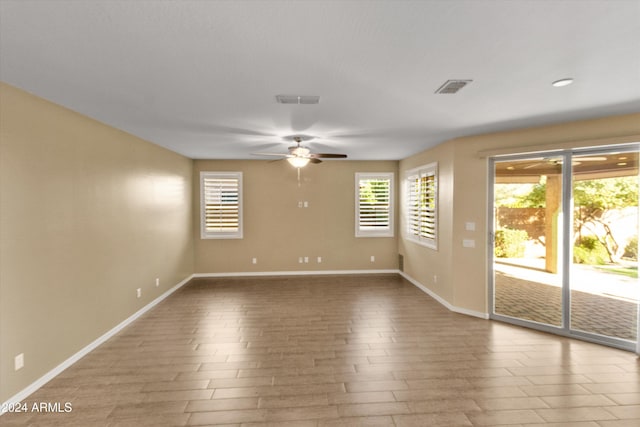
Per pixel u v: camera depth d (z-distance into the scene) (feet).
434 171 17.16
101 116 11.19
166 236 17.79
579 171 12.19
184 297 17.66
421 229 19.06
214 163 22.12
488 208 14.28
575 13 5.21
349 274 22.93
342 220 23.02
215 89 8.59
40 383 9.21
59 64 7.09
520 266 13.70
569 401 8.47
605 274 11.85
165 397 8.70
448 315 14.84
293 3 4.89
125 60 6.89
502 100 9.57
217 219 22.22
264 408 8.22
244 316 14.76
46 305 9.50
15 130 8.49
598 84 8.34
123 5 4.92
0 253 8.13
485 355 11.01
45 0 4.78
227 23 5.46
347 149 18.15
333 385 9.23
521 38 6.02
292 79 7.93
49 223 9.61
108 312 12.50
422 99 9.44
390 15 5.24
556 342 12.01
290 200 22.72
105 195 12.31
